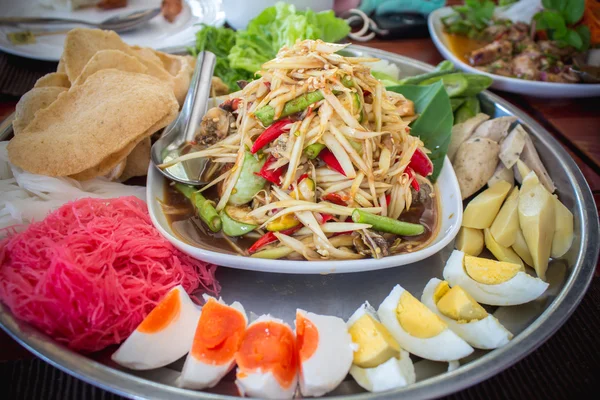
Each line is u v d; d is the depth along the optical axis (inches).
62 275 11.5
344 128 13.6
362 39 24.2
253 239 14.0
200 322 11.7
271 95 13.5
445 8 26.0
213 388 11.2
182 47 20.7
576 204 15.1
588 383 12.1
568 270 13.7
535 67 21.5
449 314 12.4
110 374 10.8
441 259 14.4
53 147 13.7
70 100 15.1
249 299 13.2
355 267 12.9
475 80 18.3
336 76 13.4
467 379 10.9
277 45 20.1
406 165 14.5
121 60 16.3
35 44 20.4
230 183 14.1
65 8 22.9
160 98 14.7
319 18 20.7
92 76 15.5
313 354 11.2
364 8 25.6
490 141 16.2
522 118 18.0
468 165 15.9
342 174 14.0
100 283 11.8
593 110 20.7
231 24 23.6
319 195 14.1
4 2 22.8
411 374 11.4
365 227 13.5
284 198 13.8
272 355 11.0
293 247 13.4
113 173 15.2
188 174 15.0
